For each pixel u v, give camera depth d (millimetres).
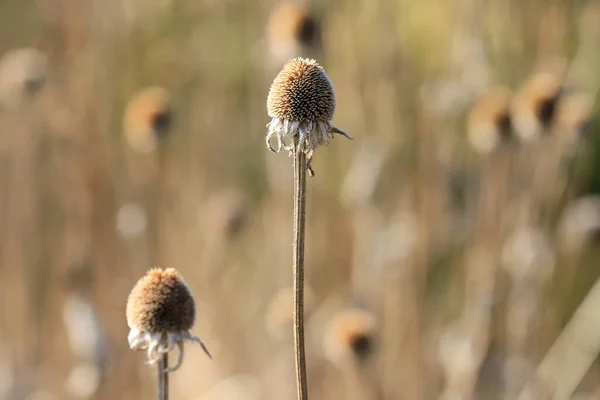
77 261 9969
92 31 10977
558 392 8906
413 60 10867
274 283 10672
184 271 10391
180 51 12062
